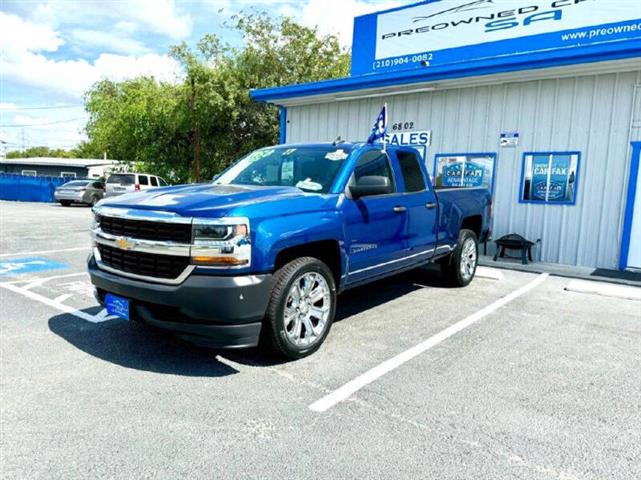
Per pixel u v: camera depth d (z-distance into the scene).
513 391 3.59
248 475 2.52
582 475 2.57
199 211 3.58
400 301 6.22
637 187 8.23
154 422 3.03
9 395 3.34
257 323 3.71
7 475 2.47
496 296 6.55
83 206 25.62
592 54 7.69
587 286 7.03
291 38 24.45
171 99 22.97
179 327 3.65
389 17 12.52
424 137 10.71
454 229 6.72
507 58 8.59
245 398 3.38
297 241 3.96
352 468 2.60
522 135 9.39
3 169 44.22
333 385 3.63
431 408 3.29
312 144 5.39
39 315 5.21
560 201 9.03
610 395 3.55
